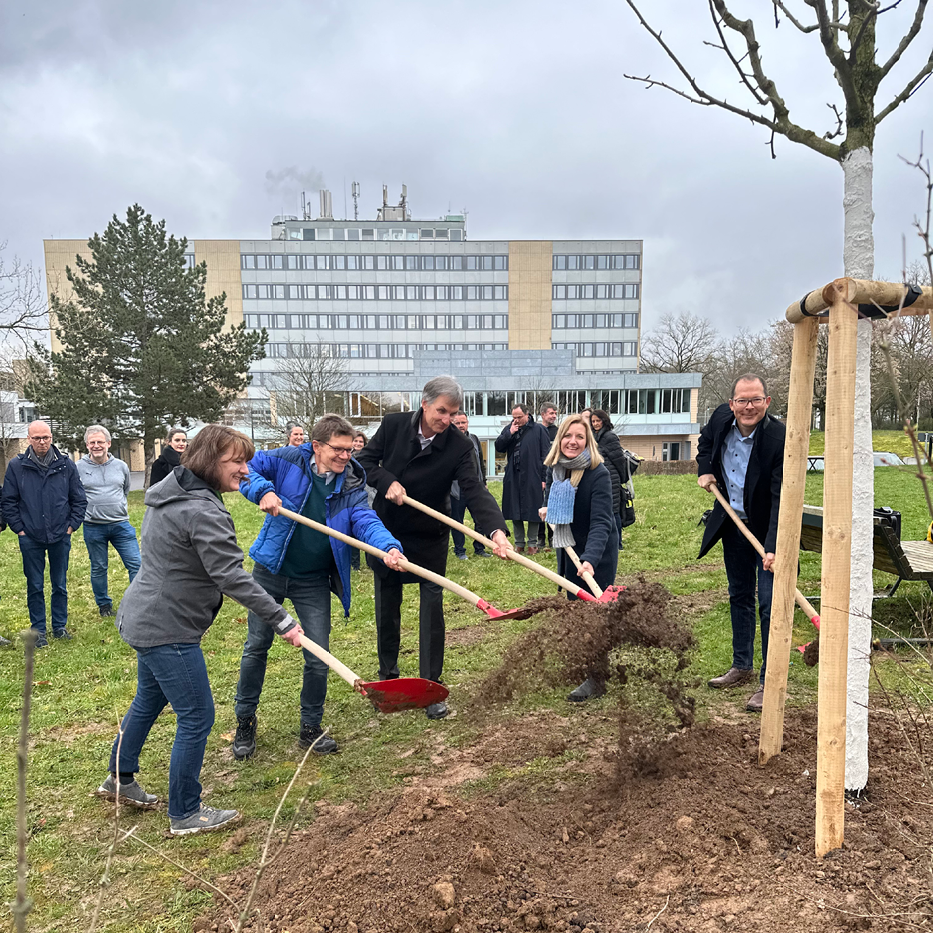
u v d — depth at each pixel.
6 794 3.62
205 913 2.66
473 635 6.21
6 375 29.98
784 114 2.79
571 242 77.31
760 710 4.24
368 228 81.00
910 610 6.03
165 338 27.73
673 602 3.72
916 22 2.51
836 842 2.59
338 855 2.82
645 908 2.40
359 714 4.57
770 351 52.22
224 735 4.31
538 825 3.06
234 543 3.18
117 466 7.05
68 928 2.62
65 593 6.41
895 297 2.57
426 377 56.66
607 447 7.71
